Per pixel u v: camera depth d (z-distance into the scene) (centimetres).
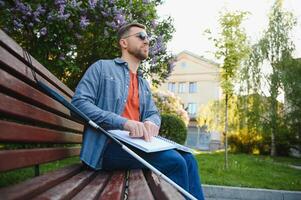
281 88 2388
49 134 248
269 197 643
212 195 637
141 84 311
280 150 2675
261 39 2472
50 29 568
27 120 212
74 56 682
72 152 339
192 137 4541
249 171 962
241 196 639
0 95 163
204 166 975
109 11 627
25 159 192
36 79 237
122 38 311
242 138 2833
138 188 188
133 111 299
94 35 670
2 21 543
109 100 281
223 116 2691
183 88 4681
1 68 187
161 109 1781
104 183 208
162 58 807
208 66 4569
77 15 598
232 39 1127
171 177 249
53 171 226
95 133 256
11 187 137
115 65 294
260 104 2414
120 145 230
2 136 159
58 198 141
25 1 554
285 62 2361
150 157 250
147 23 733
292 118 2370
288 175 955
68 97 374
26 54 227
